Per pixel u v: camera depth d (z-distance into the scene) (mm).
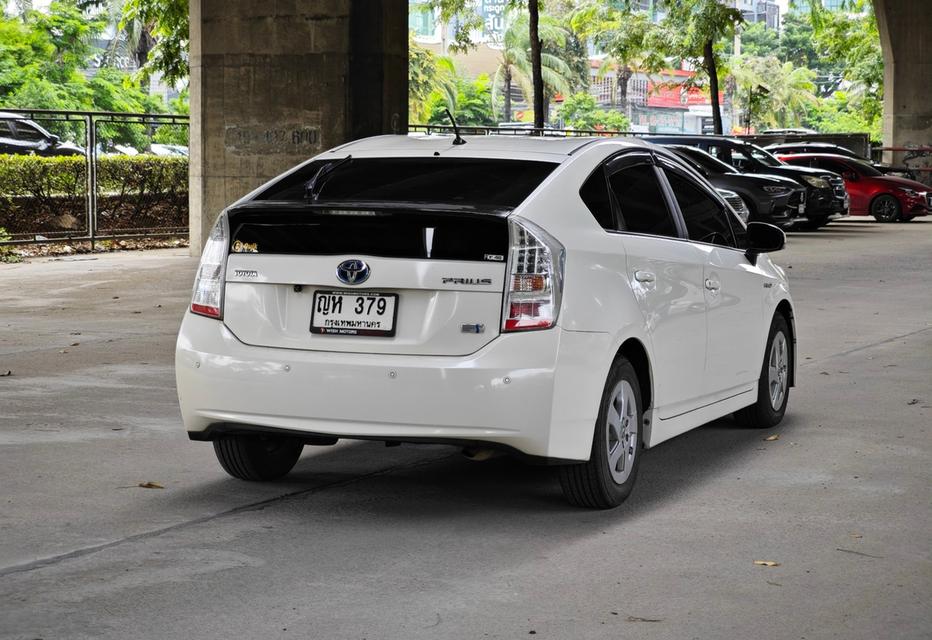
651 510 6402
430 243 5891
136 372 10484
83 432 8156
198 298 6316
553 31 110812
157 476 7031
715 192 8062
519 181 6277
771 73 135375
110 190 23656
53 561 5402
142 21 30859
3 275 18531
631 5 45688
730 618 4762
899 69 47438
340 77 20344
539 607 4867
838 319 14797
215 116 21000
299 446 7109
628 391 6449
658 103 164750
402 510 6367
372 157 6793
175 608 4812
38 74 58938
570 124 118188
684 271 7059
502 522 6141
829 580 5250
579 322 5949
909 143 47562
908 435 8422
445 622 4684
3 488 6691
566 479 6270
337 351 5965
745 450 7949
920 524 6168
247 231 6227
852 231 30953
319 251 6031
